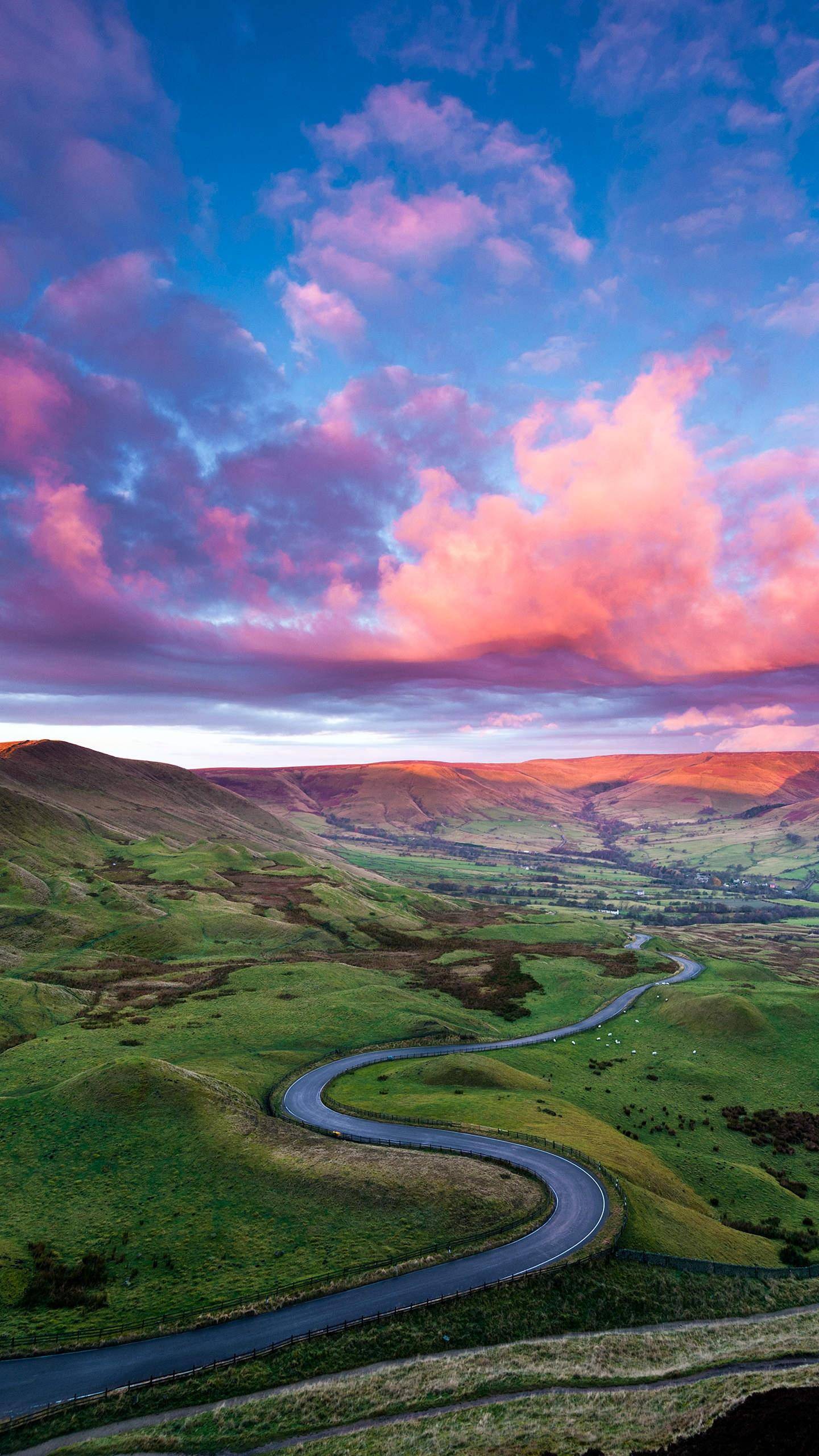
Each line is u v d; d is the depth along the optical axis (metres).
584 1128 84.50
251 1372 43.03
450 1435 35.31
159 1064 88.81
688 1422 34.00
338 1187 64.00
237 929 199.38
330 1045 118.75
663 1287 52.66
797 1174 86.44
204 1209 61.97
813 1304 54.88
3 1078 96.88
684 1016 142.12
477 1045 124.25
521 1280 50.91
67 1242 57.03
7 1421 39.47
